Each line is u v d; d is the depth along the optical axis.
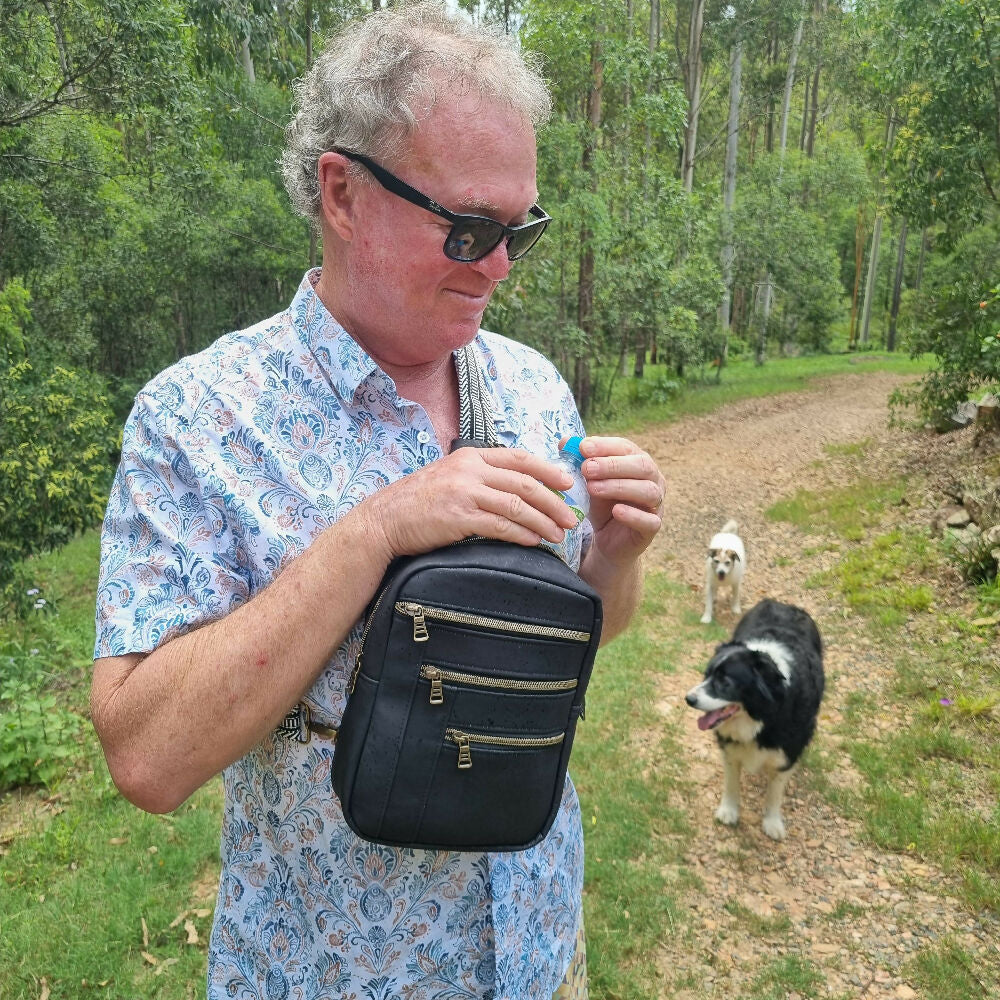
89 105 8.22
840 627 6.38
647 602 7.28
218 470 1.01
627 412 18.23
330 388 1.08
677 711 5.26
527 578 0.92
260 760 1.11
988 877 3.60
